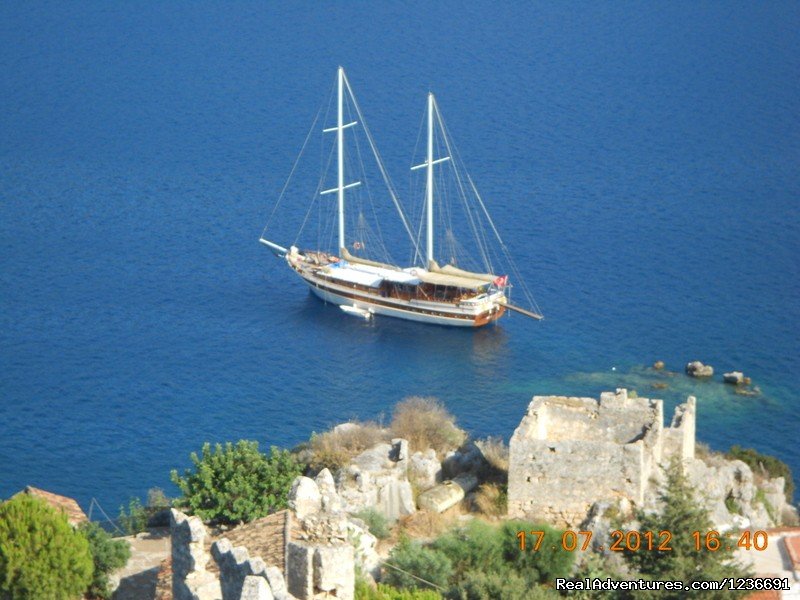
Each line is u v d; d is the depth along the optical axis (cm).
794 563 9956
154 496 12694
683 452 11762
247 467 10675
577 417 11856
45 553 9044
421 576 9450
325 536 7394
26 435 19325
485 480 11838
